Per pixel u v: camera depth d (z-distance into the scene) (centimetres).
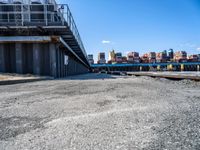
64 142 252
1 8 1823
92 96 631
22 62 1742
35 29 1677
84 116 379
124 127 309
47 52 1775
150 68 9231
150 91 775
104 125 321
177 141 252
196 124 324
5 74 1543
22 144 248
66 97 612
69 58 3011
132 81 1368
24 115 393
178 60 9825
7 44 1767
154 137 266
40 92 732
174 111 420
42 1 1833
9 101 545
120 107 461
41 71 1764
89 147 236
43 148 235
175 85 1136
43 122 343
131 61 9925
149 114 392
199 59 9838
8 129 308
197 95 689
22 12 1622
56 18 1914
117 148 232
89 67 9662
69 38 2217
